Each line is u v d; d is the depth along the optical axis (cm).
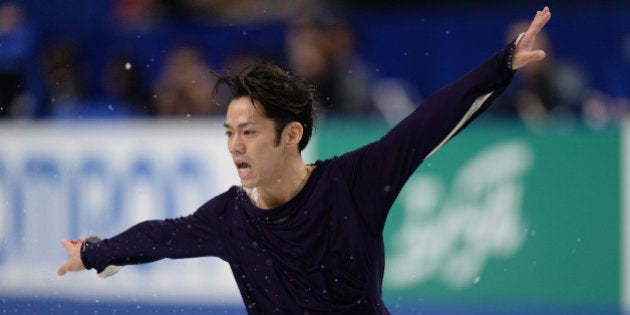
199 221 1351
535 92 2920
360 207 1277
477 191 2647
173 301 2727
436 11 3584
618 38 3166
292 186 1284
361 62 3075
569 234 2608
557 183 2616
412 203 2672
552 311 2605
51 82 3192
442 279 2648
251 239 1307
